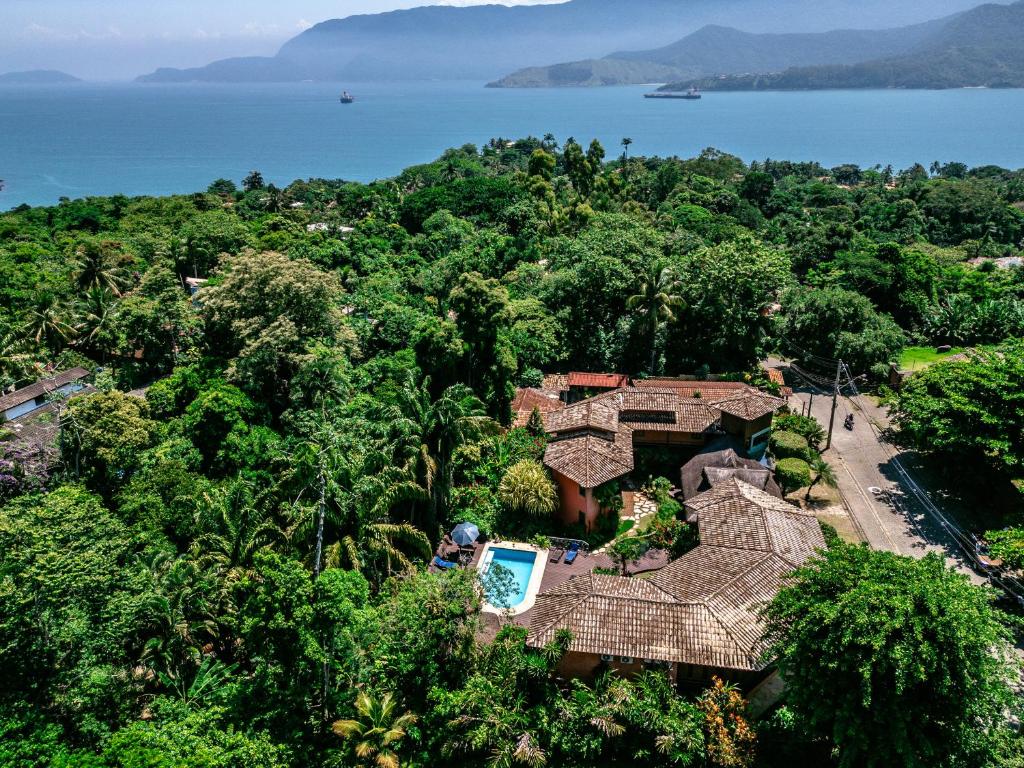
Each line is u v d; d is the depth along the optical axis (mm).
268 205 137125
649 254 69750
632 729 27156
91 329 66625
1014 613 33344
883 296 77875
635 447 48750
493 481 45594
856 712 22719
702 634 28797
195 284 83438
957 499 43906
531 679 28625
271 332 48688
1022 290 78188
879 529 41188
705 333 63375
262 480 43188
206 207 136250
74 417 43188
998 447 38938
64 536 25641
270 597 25656
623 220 92875
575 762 26938
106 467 43188
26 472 39969
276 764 23812
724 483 39344
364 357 61062
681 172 178125
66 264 86875
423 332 55219
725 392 54688
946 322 71938
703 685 29766
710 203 148000
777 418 51625
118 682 25750
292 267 52688
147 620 27969
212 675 28594
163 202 135625
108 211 128625
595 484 40125
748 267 59969
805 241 103500
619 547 38219
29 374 58812
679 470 47531
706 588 30875
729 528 34938
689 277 62938
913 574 23750
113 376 60938
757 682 29500
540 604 32125
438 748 26969
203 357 55125
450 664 28281
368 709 25734
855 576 24172
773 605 25891
